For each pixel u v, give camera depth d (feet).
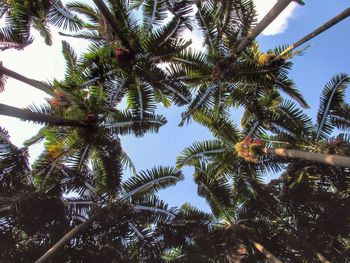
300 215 44.98
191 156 46.32
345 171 43.62
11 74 37.63
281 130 44.91
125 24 38.50
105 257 40.32
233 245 42.80
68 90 37.73
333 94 44.52
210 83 42.34
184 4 38.50
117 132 41.81
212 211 46.37
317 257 44.65
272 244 45.06
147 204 43.93
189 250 43.29
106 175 42.06
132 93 40.50
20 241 39.55
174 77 40.78
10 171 38.73
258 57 41.75
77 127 39.06
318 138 44.65
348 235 44.60
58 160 40.63
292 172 44.96
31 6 38.93
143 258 42.14
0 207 37.37
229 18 39.47
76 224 41.50
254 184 45.60
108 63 38.06
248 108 44.47
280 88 43.50
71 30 43.09
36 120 32.68
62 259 38.86
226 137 46.34
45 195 40.27
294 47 36.91
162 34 38.75
